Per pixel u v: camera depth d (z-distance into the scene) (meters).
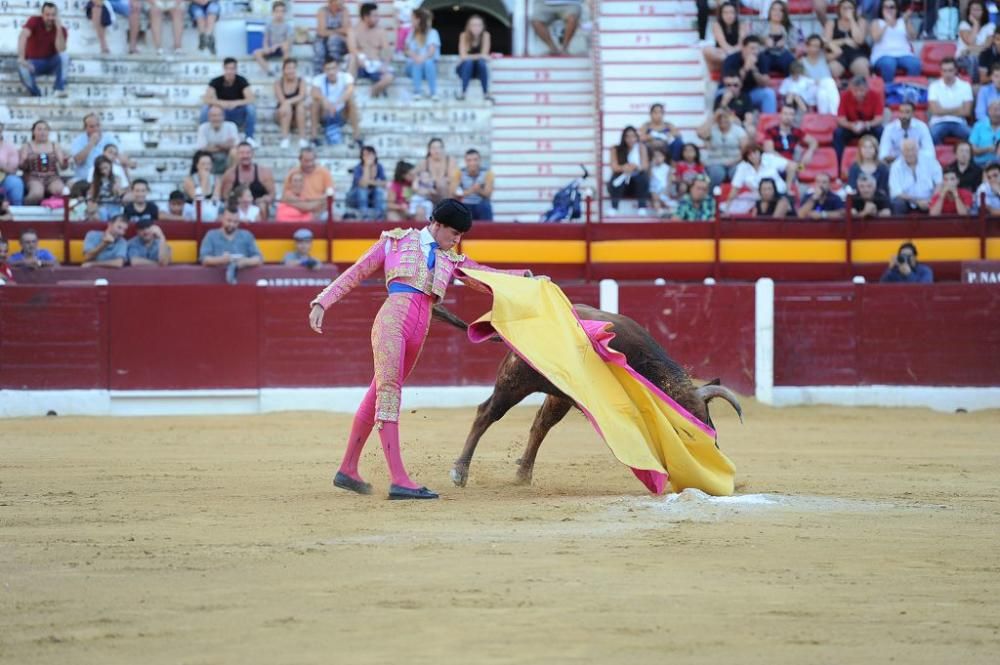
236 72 46.03
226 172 42.94
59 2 48.34
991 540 16.16
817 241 43.19
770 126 45.66
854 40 47.56
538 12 51.81
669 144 44.84
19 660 10.81
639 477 19.77
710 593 13.05
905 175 44.03
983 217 42.44
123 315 38.12
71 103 46.91
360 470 24.03
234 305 38.47
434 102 48.00
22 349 37.75
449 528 16.75
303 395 38.62
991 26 47.69
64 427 34.28
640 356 20.28
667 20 50.56
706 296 39.75
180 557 14.84
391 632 11.51
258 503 19.31
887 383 40.31
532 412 37.25
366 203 42.94
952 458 27.23
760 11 49.53
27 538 16.23
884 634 11.63
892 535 16.44
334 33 47.91
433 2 55.88
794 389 40.22
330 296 19.34
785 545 15.62
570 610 12.27
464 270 20.03
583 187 46.75
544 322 20.00
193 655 10.88
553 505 18.72
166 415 37.88
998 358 40.03
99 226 40.69
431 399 38.81
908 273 41.41
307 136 46.41
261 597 12.81
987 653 11.09
